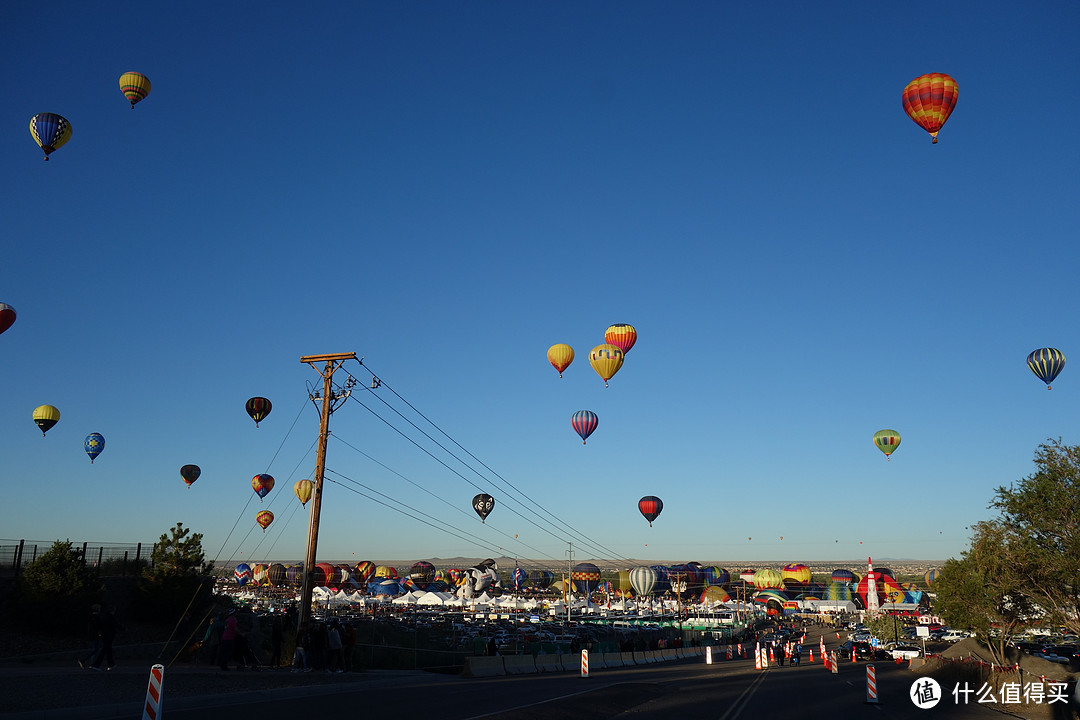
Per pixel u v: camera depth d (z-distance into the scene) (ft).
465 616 326.44
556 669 133.69
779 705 77.87
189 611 114.32
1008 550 95.81
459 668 117.70
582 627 282.97
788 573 554.05
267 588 449.06
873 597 472.44
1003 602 114.73
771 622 502.38
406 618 292.81
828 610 538.47
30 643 90.17
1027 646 186.39
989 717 75.41
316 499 103.65
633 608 426.10
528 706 62.34
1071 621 93.86
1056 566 89.20
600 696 74.74
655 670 145.18
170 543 120.06
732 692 91.66
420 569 454.40
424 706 59.72
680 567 493.77
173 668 82.07
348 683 78.18
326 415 107.45
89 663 79.05
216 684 67.21
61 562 99.19
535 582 480.23
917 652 201.16
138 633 106.32
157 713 38.01
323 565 379.96
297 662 91.20
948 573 124.57
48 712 44.55
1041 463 94.48
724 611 422.41
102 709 47.62
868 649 206.18
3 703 46.85
